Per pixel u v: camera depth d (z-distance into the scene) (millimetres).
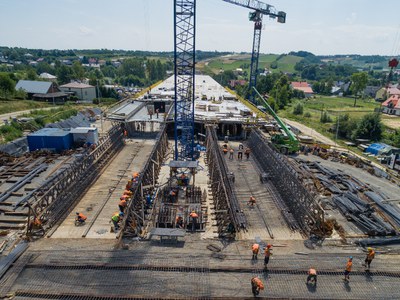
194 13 35438
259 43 90938
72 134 43688
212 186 31922
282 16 87625
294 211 27109
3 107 68562
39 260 19641
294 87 154500
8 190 29188
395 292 18047
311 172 37062
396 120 86938
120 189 31453
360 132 63125
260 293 17562
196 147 46062
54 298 16812
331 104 119062
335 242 22938
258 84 128500
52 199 25797
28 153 40250
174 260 19969
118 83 158000
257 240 22703
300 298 17297
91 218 25562
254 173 37250
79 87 95750
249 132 53062
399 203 30109
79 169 31500
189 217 24906
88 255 20266
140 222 24141
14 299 16625
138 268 19156
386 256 21344
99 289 17484
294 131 62531
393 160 43250
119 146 45750
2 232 22875
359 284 18547
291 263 20125
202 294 17344
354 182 34969
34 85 89250
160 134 43594
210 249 21375
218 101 68188
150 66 164125
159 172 36750
